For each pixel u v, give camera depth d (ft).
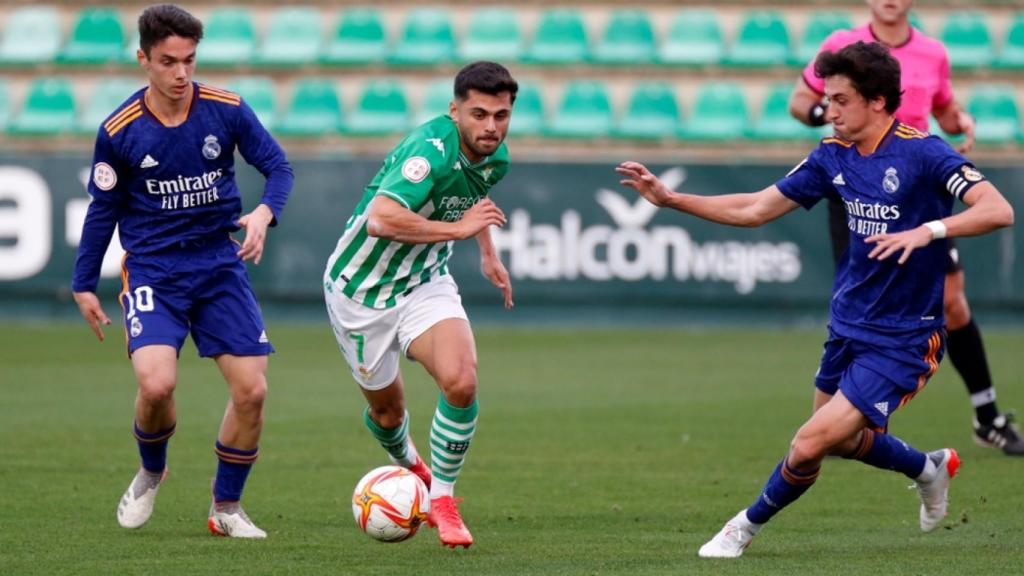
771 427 109.50
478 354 157.58
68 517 74.95
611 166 179.93
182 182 68.80
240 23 217.77
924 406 122.52
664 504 80.02
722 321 182.19
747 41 211.61
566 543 68.59
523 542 68.90
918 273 64.69
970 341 96.53
